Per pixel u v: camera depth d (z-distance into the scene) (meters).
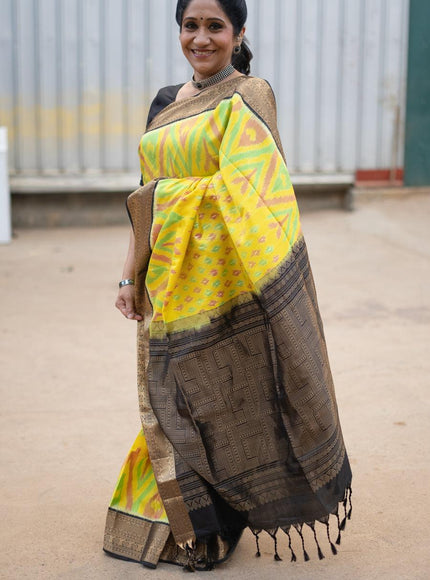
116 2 9.16
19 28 9.07
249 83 2.63
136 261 2.78
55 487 3.56
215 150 2.61
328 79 9.59
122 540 2.97
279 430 2.72
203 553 2.89
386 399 4.54
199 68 2.74
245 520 2.81
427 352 5.36
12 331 5.89
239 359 2.71
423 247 8.36
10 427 4.23
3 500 3.44
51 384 4.86
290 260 2.58
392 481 3.56
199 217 2.66
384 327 5.92
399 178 9.88
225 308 2.70
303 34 9.45
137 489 2.97
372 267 7.71
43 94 9.24
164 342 2.75
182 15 2.74
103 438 4.09
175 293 2.71
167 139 2.68
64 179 9.45
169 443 2.81
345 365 5.12
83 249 8.67
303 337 2.61
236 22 2.72
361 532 3.13
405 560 2.94
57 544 3.09
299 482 2.73
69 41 9.16
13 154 9.33
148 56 9.30
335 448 2.72
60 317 6.25
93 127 9.39
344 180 9.79
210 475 2.74
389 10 9.50
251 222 2.54
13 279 7.41
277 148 2.59
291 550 2.80
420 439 4.01
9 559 2.98
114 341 5.68
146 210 2.71
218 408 2.72
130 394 4.71
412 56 9.62
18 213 9.66
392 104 9.71
